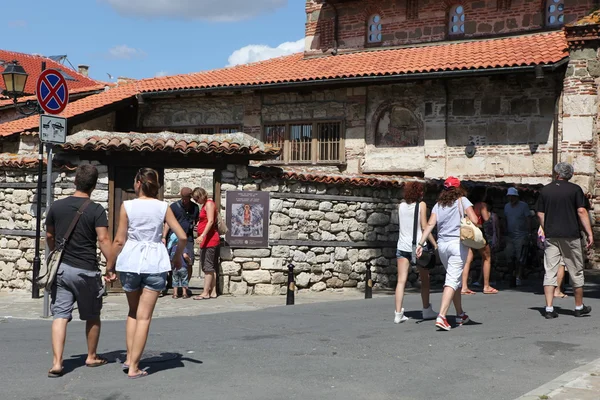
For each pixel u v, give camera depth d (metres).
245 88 24.55
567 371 7.37
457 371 7.36
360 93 24.05
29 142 24.45
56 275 7.16
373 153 23.95
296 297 14.52
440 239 9.81
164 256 7.11
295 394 6.49
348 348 8.44
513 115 21.91
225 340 8.96
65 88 12.05
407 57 23.75
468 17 24.48
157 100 27.23
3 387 6.71
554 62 20.08
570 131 20.39
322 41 27.06
